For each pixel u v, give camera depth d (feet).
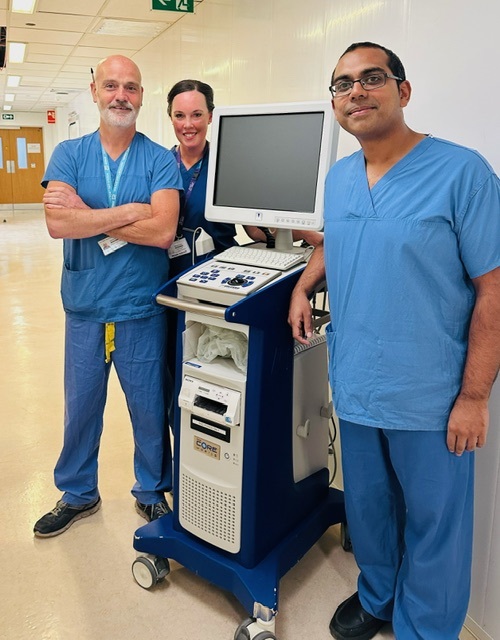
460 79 5.17
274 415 5.44
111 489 8.02
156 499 7.15
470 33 5.02
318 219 5.30
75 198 6.07
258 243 6.52
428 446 4.58
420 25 5.65
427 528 4.77
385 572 5.49
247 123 5.78
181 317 5.72
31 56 21.85
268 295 5.11
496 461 5.08
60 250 28.30
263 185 5.70
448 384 4.47
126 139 6.24
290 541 5.92
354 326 4.63
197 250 6.44
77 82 29.78
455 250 4.25
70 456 7.04
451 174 4.16
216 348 5.57
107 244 6.18
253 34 9.96
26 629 5.55
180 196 6.87
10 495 7.76
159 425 6.91
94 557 6.60
